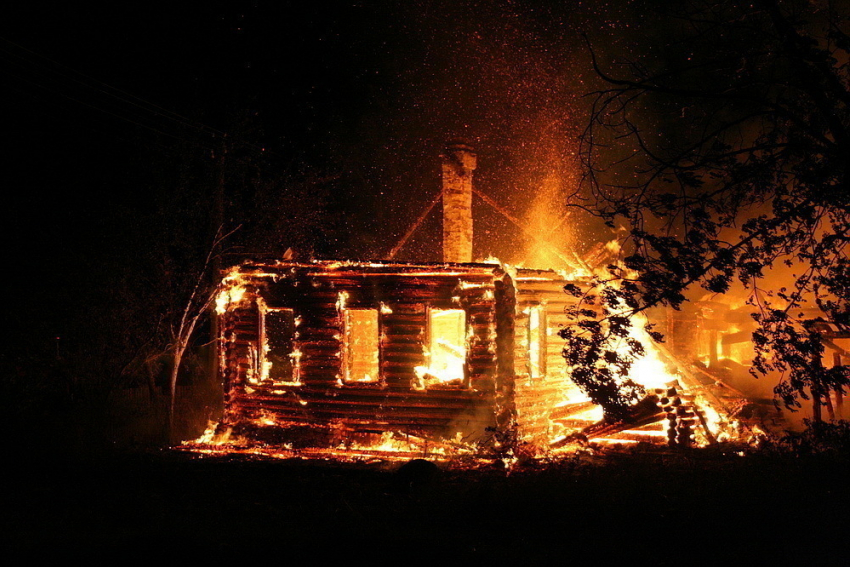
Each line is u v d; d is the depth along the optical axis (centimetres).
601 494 970
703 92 694
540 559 685
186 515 888
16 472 1177
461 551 714
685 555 690
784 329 745
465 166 1805
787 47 670
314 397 1578
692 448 1396
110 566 666
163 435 1686
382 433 1503
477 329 1438
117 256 1677
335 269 1553
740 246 735
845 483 935
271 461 1327
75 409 1594
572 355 774
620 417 787
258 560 686
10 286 1625
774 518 799
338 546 730
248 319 1667
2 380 1562
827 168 673
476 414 1426
